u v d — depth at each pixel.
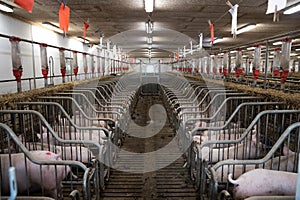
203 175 2.21
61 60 5.83
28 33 8.28
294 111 2.30
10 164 1.80
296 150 2.32
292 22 8.34
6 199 1.23
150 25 7.58
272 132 3.18
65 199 2.26
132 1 5.73
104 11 6.73
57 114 3.54
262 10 6.57
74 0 5.63
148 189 2.66
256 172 1.85
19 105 2.94
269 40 4.17
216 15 7.27
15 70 3.70
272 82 6.46
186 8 6.42
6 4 6.07
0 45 6.67
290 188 1.80
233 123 3.47
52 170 2.02
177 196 2.51
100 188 2.54
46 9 6.58
